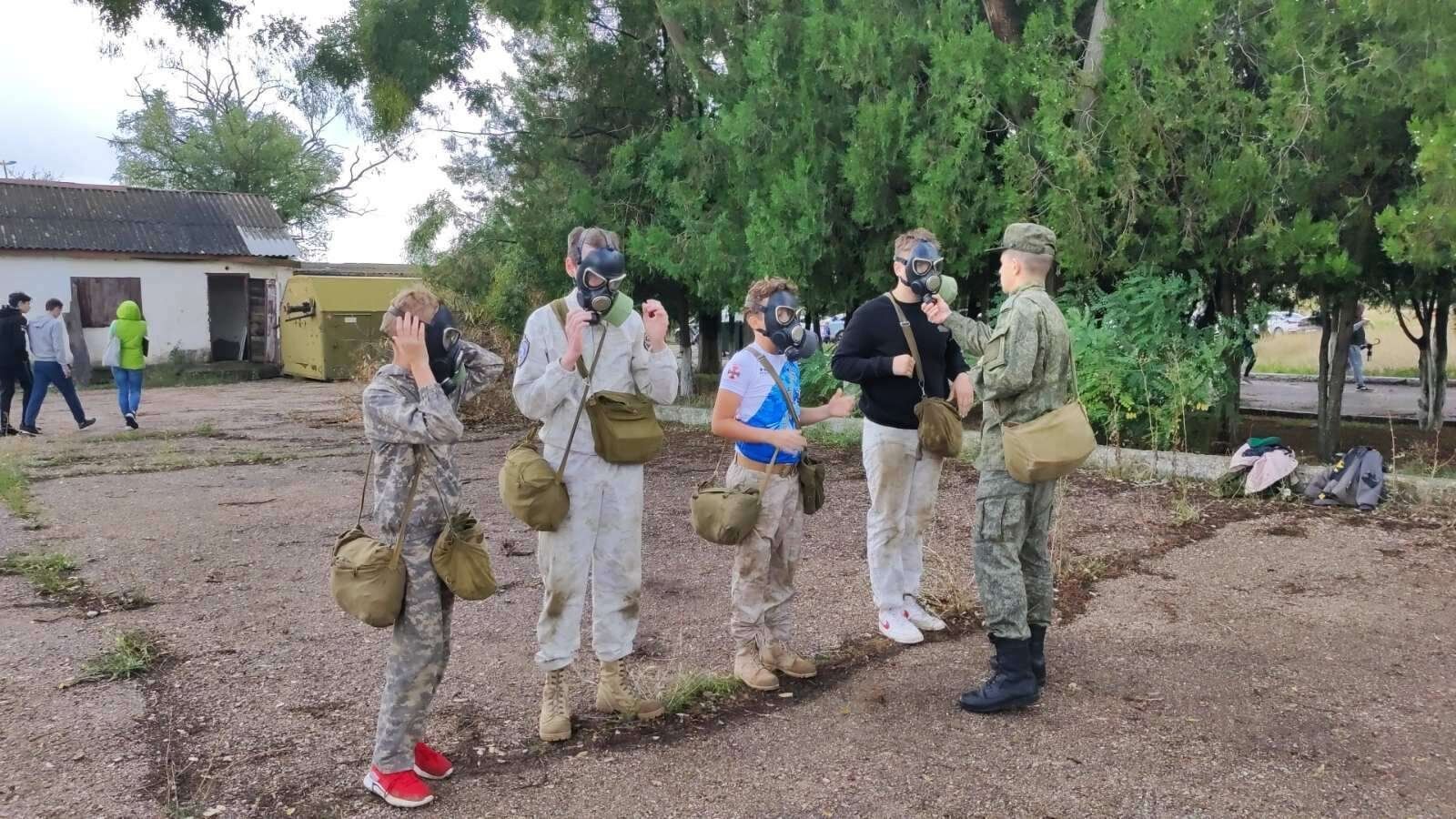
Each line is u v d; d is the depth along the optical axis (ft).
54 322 42.73
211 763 11.67
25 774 11.36
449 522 10.43
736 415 13.43
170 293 76.69
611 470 12.23
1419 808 10.49
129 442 39.96
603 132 46.09
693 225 39.60
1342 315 31.50
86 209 77.25
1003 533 13.05
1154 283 29.91
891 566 15.65
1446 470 27.43
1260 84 30.09
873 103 34.53
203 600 18.47
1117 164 28.37
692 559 21.04
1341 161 27.63
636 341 12.50
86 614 17.60
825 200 35.40
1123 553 20.61
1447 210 22.71
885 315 14.84
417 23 41.09
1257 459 25.73
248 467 33.81
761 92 36.22
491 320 45.68
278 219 85.40
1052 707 13.21
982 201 31.91
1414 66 25.17
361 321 71.00
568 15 42.42
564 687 12.46
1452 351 84.94
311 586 19.34
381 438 10.29
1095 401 30.76
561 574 12.03
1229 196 26.84
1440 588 17.97
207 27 38.42
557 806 10.68
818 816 10.43
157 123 122.42
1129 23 28.76
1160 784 11.03
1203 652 15.14
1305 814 10.39
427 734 12.44
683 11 40.06
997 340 12.78
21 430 42.52
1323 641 15.51
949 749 12.00
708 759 11.80
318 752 11.99
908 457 15.21
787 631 14.35
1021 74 31.27
